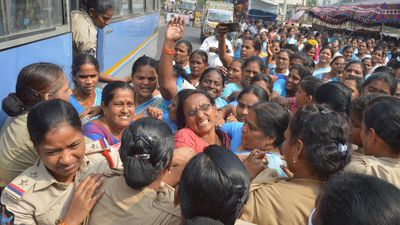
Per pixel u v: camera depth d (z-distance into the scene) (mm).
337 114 1676
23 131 2057
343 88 2730
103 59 5598
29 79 2111
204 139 2549
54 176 1794
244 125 2330
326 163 1574
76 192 1542
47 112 1683
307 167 1650
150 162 1440
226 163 1264
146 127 1496
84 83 3221
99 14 4570
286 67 5656
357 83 3816
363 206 1000
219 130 2773
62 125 1674
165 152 1470
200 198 1231
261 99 3064
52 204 1728
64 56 4039
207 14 22766
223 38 5152
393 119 1912
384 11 17422
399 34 23266
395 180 1815
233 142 2672
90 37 4512
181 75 3998
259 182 1722
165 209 1426
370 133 2008
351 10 21891
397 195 1024
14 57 2971
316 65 6711
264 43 11562
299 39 14852
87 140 2303
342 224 1015
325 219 1073
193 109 2486
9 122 2188
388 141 1926
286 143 1771
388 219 970
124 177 1503
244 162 1939
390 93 3482
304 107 1795
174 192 1573
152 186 1497
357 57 10312
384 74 3533
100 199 1526
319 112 1684
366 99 2393
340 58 5488
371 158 1926
